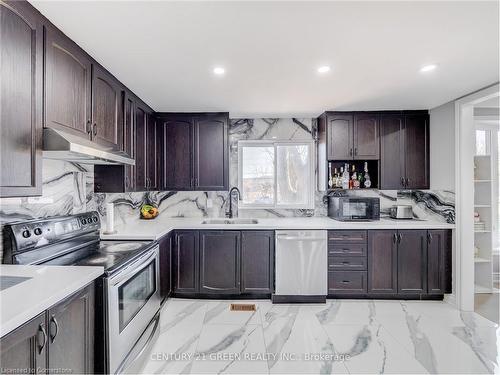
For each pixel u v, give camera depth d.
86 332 1.42
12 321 0.95
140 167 2.91
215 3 1.39
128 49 1.86
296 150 3.85
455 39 1.74
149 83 2.47
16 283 1.29
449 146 3.13
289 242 3.10
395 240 3.14
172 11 1.45
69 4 1.39
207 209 3.77
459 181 3.02
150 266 2.21
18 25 1.31
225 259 3.16
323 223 3.22
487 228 3.50
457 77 2.37
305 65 2.12
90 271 1.47
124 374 1.68
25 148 1.36
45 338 1.11
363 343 2.31
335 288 3.14
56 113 1.58
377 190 3.71
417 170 3.41
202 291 3.16
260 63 2.09
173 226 3.11
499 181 3.81
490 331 2.51
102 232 2.59
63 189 2.13
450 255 3.14
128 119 2.60
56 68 1.59
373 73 2.28
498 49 1.87
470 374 1.93
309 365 2.02
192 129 3.47
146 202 3.71
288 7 1.43
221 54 1.94
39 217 1.88
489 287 3.47
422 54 1.94
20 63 1.33
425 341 2.34
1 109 1.22
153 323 2.27
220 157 3.48
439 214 3.33
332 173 3.66
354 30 1.64
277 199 3.85
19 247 1.57
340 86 2.58
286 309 2.95
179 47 1.84
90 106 1.95
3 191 1.23
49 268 1.53
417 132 3.41
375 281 3.15
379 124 3.42
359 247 3.14
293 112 3.51
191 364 2.03
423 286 3.14
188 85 2.53
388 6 1.42
